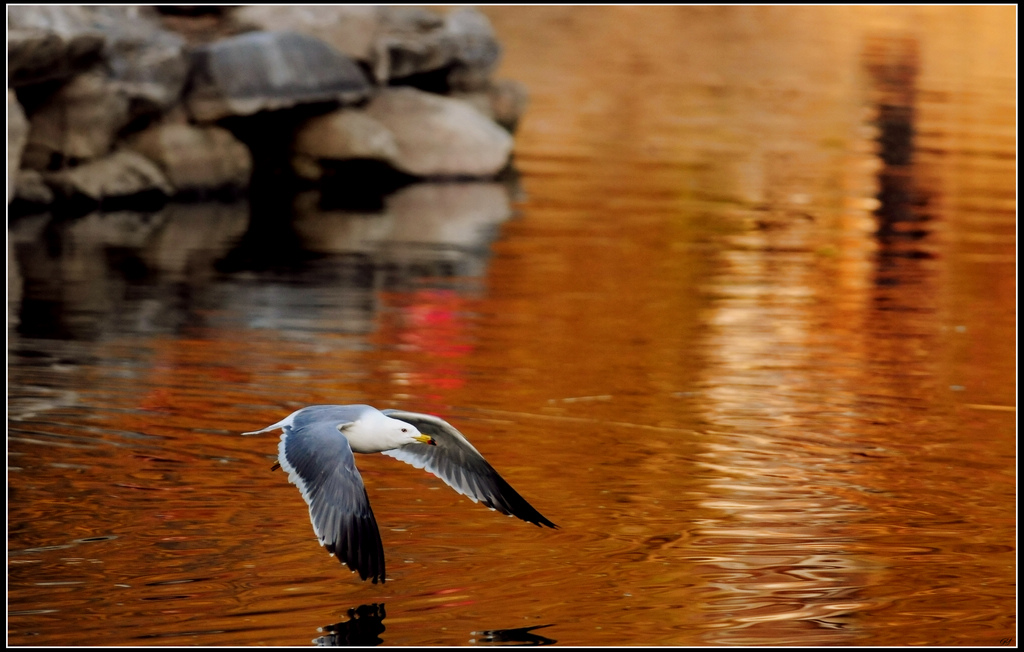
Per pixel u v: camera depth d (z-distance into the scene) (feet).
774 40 153.38
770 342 46.11
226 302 50.29
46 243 60.29
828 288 55.36
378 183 80.12
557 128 99.55
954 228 69.26
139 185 70.69
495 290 53.62
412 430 21.21
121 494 29.55
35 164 68.03
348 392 38.42
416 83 87.35
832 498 30.48
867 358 44.16
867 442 34.83
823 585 25.61
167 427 34.55
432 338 45.44
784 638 23.31
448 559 26.37
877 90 120.78
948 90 122.11
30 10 62.44
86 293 50.93
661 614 24.08
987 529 28.76
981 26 170.81
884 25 168.96
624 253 61.67
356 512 19.57
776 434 35.37
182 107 72.54
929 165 88.12
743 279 56.70
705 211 72.74
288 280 54.65
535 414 36.73
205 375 39.78
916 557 27.09
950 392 40.11
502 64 127.03
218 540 27.02
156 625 23.15
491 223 68.69
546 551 26.94
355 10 80.84
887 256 62.18
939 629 23.85
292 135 78.13
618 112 106.83
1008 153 92.94
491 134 82.58
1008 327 49.08
